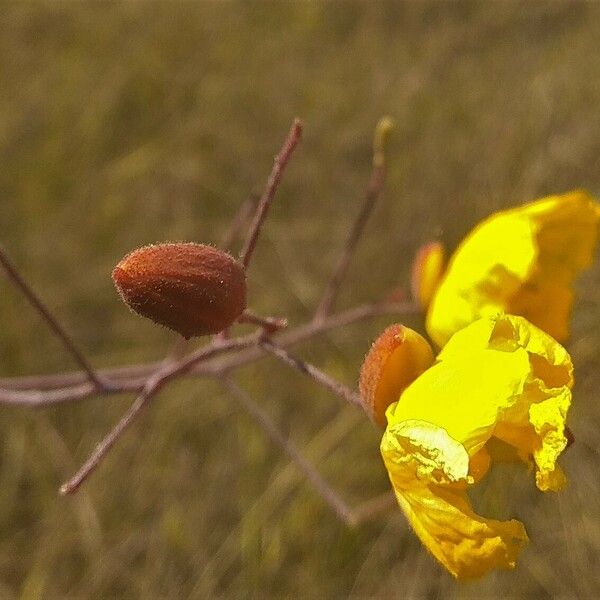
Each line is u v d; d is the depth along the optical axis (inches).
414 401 4.8
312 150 13.0
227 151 12.9
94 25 13.7
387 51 13.8
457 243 12.1
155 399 11.5
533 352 4.7
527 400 4.7
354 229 7.4
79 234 12.3
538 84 13.2
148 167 12.7
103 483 11.2
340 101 13.3
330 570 10.8
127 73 13.3
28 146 12.8
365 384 5.2
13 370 11.5
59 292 11.9
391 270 12.0
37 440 11.3
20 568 10.8
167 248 5.1
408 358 5.1
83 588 10.8
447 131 13.0
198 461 11.3
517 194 12.4
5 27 13.7
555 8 14.0
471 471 4.7
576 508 10.8
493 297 5.8
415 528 4.8
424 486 4.7
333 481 11.0
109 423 11.5
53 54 13.5
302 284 12.0
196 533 11.0
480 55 13.7
